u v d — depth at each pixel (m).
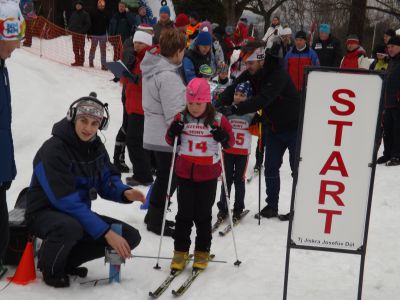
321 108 3.06
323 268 4.22
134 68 5.93
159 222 4.75
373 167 3.08
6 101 3.18
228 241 4.71
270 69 4.76
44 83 11.49
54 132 3.55
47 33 16.83
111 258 3.61
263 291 3.72
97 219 3.50
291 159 5.18
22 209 4.02
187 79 5.80
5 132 3.18
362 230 3.17
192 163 3.80
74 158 3.55
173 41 4.52
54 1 19.41
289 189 6.58
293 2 27.25
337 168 3.11
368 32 29.33
